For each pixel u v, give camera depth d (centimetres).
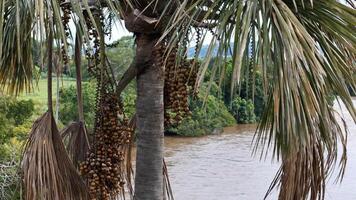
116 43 395
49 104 364
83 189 368
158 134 392
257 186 1433
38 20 251
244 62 236
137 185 398
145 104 389
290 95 233
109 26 384
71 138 412
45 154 354
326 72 260
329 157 342
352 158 1756
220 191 1371
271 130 302
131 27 363
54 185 354
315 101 233
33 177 349
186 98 357
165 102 400
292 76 232
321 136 314
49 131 359
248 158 1747
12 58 405
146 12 358
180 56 272
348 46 258
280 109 252
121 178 414
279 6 243
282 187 356
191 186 1420
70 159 379
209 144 1969
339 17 258
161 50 351
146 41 374
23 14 324
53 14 273
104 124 366
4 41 373
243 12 241
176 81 354
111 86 377
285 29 233
